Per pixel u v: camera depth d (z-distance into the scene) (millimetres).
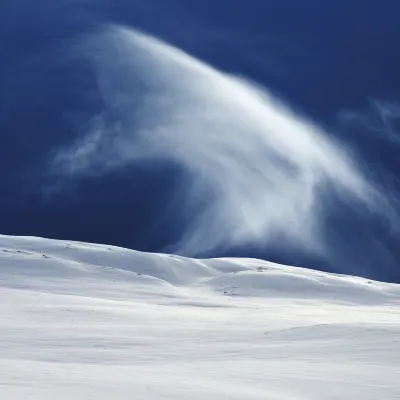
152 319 167500
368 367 77562
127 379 64438
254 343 110562
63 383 59562
